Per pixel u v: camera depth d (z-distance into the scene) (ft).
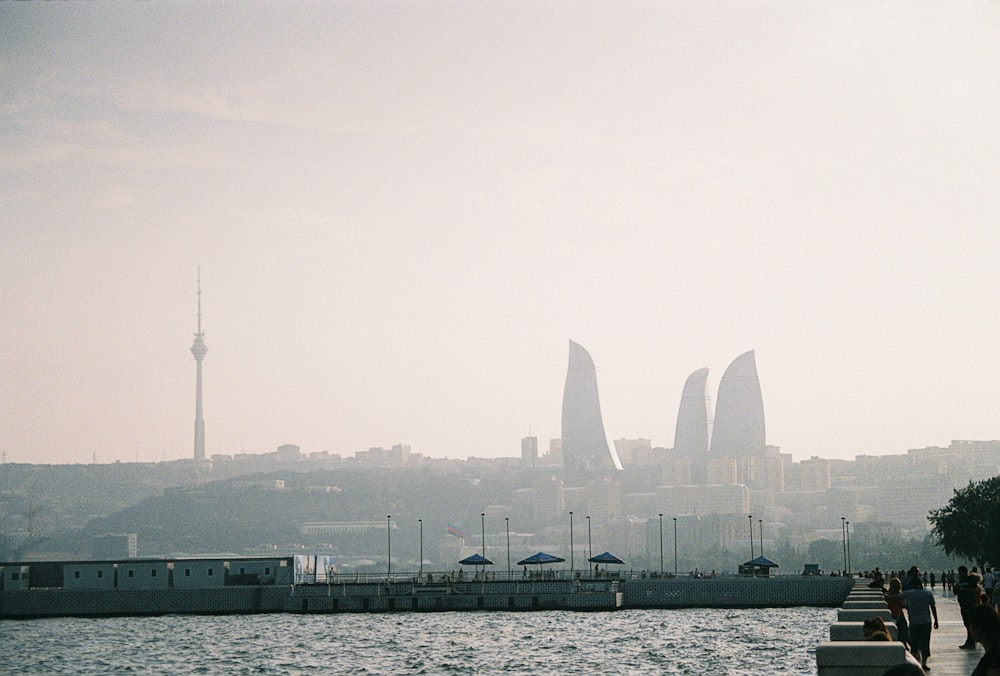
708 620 651.25
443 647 521.24
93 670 479.82
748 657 422.82
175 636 638.12
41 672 479.41
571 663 434.71
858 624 149.69
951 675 193.36
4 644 609.42
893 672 82.74
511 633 590.14
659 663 417.69
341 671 437.99
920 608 197.57
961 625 330.54
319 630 647.15
